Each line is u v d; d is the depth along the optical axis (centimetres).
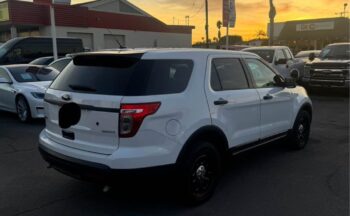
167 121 433
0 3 3061
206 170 490
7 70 1100
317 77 1559
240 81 561
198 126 466
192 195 470
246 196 512
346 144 779
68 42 2255
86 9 3500
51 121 492
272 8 2336
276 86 644
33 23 3111
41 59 1834
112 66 452
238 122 543
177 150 444
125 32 3894
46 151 486
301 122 726
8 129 930
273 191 530
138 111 412
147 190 532
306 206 481
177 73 463
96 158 423
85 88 448
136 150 416
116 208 477
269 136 621
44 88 1002
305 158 681
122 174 412
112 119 418
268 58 1617
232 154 539
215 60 521
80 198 507
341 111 1191
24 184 557
